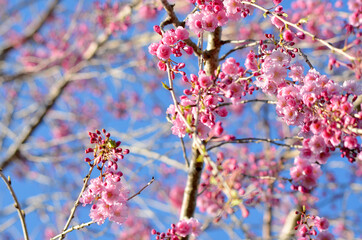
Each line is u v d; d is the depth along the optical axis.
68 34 8.65
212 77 3.20
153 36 8.34
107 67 7.97
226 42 3.85
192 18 3.45
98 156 3.01
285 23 3.23
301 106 3.24
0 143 8.68
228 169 3.99
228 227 6.05
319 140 3.35
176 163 5.83
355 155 3.26
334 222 6.70
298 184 3.79
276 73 3.29
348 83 3.28
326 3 6.84
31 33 9.52
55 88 8.50
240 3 3.42
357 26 3.48
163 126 7.63
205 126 3.19
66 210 8.00
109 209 3.08
